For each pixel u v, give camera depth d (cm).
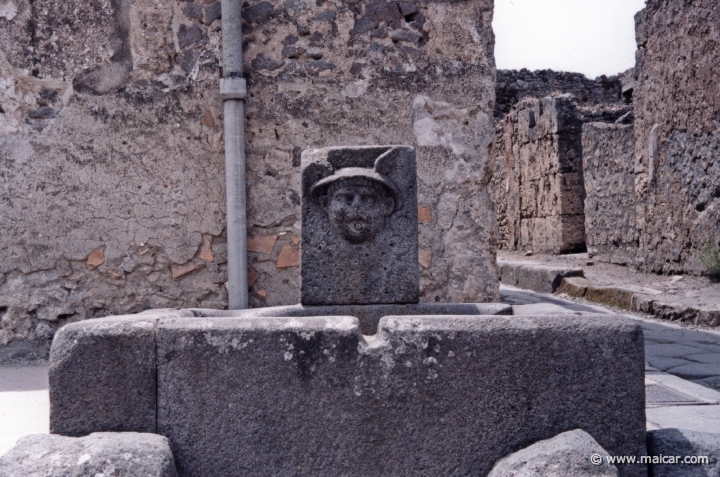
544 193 1309
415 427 223
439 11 498
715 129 765
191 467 223
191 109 482
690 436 231
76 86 475
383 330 226
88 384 225
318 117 489
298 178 487
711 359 513
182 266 479
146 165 478
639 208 959
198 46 484
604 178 1095
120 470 197
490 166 498
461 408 223
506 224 1508
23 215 470
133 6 479
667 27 859
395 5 495
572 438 211
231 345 225
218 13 484
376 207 283
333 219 283
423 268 488
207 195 482
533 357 224
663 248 889
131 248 477
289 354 224
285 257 484
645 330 639
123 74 479
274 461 223
